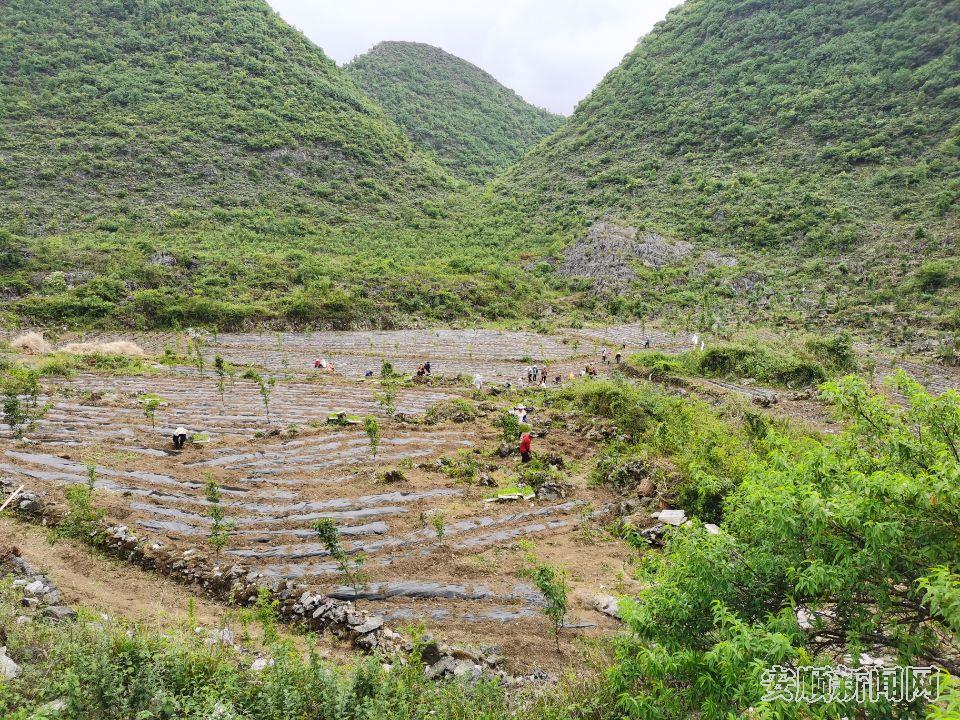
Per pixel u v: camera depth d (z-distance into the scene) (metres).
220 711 7.04
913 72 104.00
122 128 103.94
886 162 90.69
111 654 8.04
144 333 55.31
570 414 26.11
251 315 60.00
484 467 19.61
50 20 123.25
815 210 86.88
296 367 42.28
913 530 6.24
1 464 17.67
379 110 155.88
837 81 111.81
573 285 84.44
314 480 18.41
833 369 35.94
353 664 9.30
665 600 7.30
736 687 6.16
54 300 55.59
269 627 9.94
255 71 134.38
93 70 116.06
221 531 14.77
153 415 24.45
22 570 11.34
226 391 31.36
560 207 116.06
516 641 10.94
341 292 66.19
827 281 71.00
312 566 13.48
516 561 13.93
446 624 11.47
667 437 19.92
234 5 150.25
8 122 98.12
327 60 161.88
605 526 15.91
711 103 126.94
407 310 69.94
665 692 6.88
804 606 7.35
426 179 131.75
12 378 28.28
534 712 8.25
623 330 64.88
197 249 76.38
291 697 7.59
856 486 6.38
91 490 15.51
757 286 74.44
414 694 8.46
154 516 15.29
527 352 51.72
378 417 26.22
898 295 60.78
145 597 11.50
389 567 13.49
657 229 93.25
